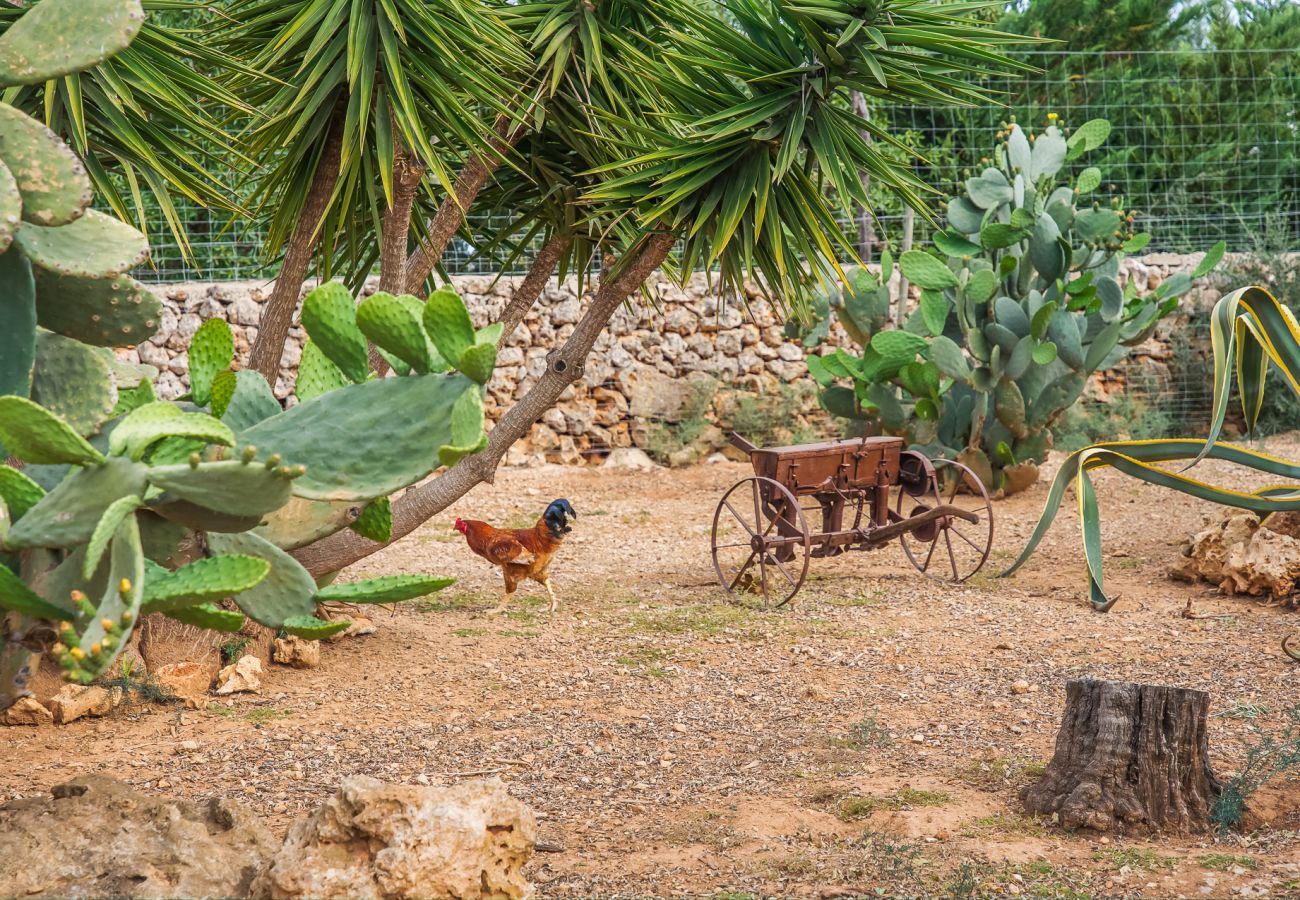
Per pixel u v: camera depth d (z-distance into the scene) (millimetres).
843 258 12594
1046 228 10758
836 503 8445
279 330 6211
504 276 13711
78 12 2775
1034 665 6332
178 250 13625
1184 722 4180
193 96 5691
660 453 13641
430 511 6301
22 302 2680
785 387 14070
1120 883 3615
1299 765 4598
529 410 6371
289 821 4312
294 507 3271
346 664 6551
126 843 3160
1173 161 18484
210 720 5605
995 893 3568
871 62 5664
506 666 6555
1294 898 3441
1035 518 10656
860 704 5781
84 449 2428
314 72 5469
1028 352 10641
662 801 4539
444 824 3012
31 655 2844
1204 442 6246
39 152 2609
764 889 3637
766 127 5996
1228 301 5770
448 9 5660
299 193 6156
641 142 6840
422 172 6051
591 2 6527
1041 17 18812
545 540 7578
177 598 2418
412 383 2752
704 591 8422
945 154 17172
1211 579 8016
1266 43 18656
